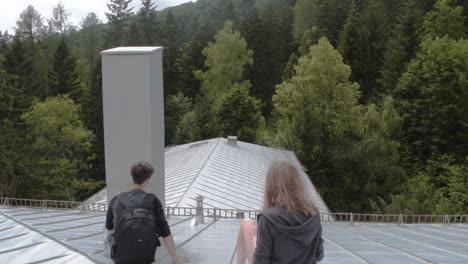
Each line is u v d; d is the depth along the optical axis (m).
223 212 19.50
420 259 9.23
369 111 48.62
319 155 49.06
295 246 3.46
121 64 8.29
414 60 56.50
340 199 49.59
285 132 49.69
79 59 109.69
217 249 7.95
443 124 51.59
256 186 25.16
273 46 87.31
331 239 11.85
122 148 8.52
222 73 79.62
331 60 48.62
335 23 83.44
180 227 11.36
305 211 3.54
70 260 6.50
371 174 48.66
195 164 28.11
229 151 32.47
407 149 53.59
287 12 104.06
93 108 61.56
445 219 17.95
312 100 48.44
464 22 68.81
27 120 43.84
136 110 8.39
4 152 39.12
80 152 50.72
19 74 63.09
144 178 5.50
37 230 8.51
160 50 8.77
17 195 39.97
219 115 60.59
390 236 13.31
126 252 5.10
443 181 46.94
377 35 69.38
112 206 5.39
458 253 10.21
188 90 87.06
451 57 51.91
